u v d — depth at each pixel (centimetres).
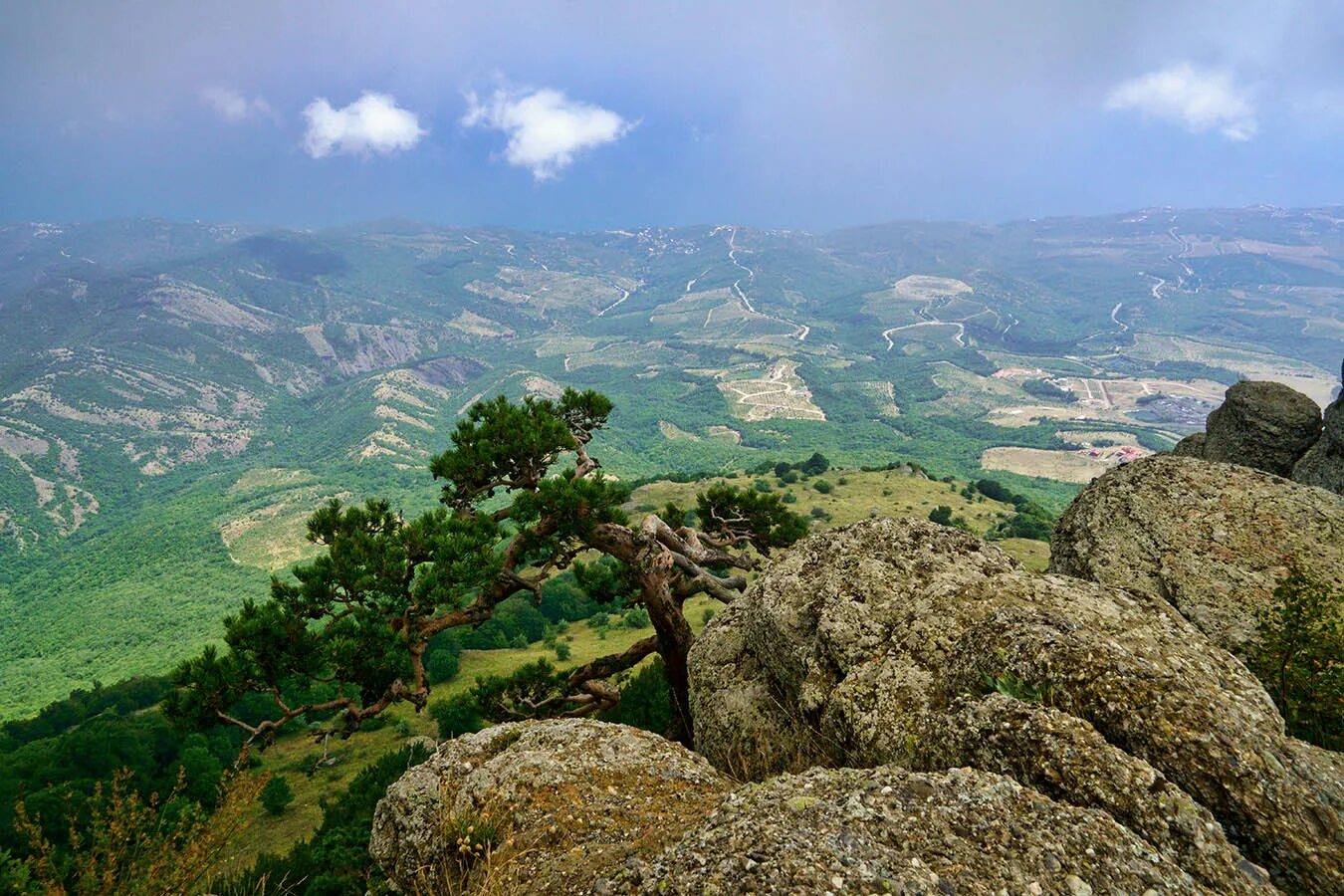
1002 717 533
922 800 455
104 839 605
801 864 404
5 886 567
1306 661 747
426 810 789
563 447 1883
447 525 1578
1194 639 664
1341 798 452
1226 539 1026
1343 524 995
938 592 811
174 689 1248
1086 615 703
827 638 825
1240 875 399
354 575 1364
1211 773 468
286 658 1238
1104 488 1195
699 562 2067
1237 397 1922
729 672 1047
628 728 915
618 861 554
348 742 6781
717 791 752
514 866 612
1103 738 490
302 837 4222
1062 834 414
